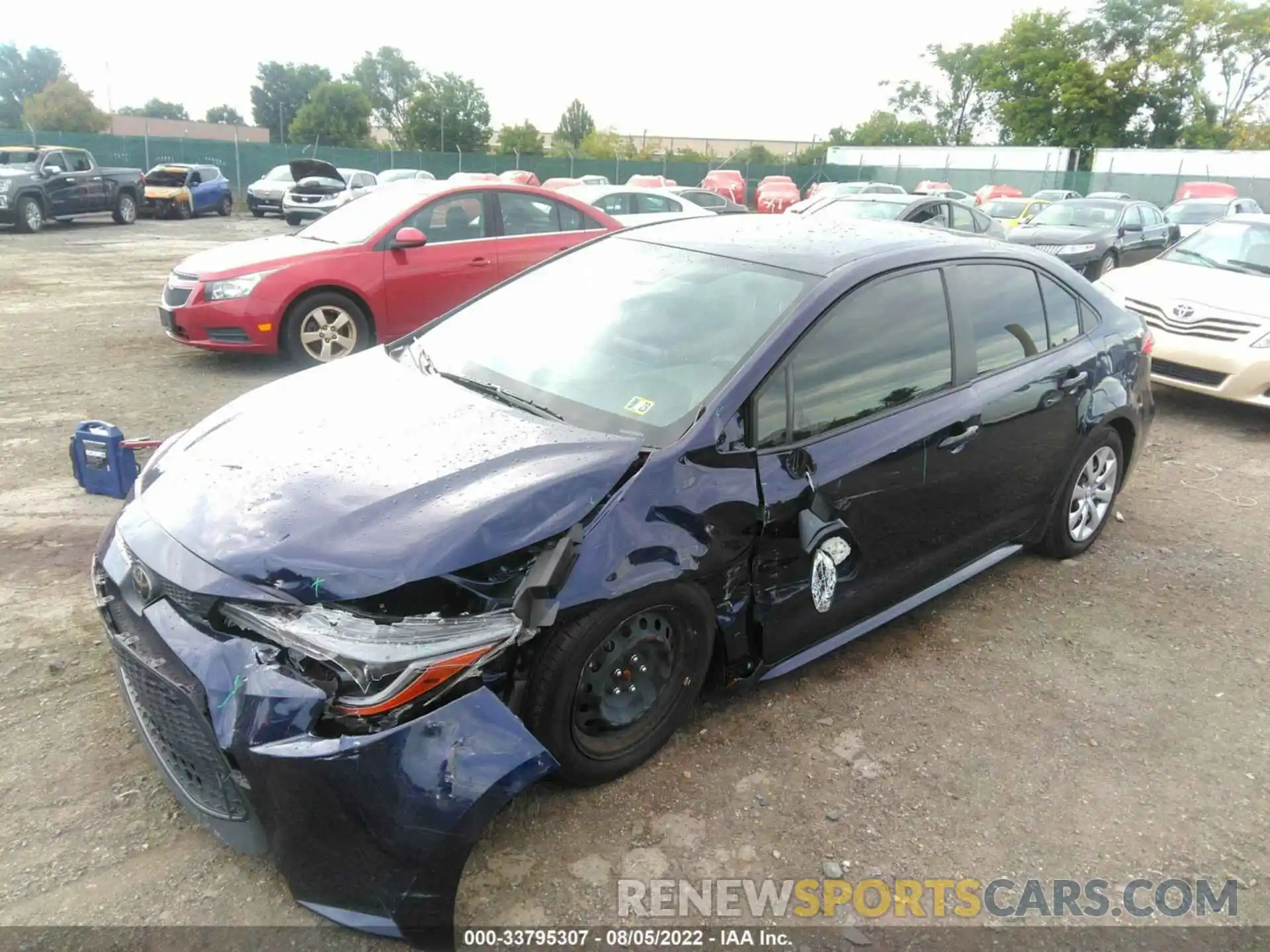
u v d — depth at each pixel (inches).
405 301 319.3
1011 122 2343.8
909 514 140.5
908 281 143.4
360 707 86.5
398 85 3890.3
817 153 2292.1
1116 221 619.8
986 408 149.1
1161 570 185.9
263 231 937.5
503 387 132.0
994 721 133.6
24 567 164.6
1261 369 278.4
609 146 2645.2
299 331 305.4
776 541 120.6
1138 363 186.5
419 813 85.8
